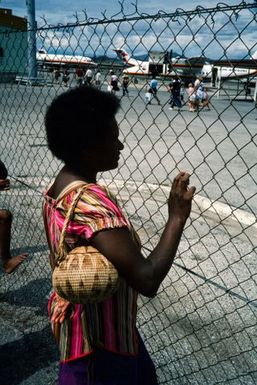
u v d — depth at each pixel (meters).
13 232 4.68
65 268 1.24
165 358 2.66
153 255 1.30
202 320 3.04
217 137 11.19
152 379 1.74
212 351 2.71
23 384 2.47
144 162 8.34
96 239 1.22
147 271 1.24
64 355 1.47
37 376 2.53
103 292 1.23
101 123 1.33
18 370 2.58
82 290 1.22
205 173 7.50
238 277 3.66
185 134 11.62
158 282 1.27
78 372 1.45
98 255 1.23
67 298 1.27
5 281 3.62
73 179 1.38
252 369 2.53
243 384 2.40
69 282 1.22
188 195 1.36
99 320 1.40
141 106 15.13
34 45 3.58
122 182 6.44
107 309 1.40
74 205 1.28
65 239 1.31
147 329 2.96
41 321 3.05
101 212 1.23
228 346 2.75
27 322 3.04
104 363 1.42
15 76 4.07
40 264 3.93
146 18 1.99
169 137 11.21
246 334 2.87
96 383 1.43
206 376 2.48
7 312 3.16
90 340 1.42
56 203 1.36
